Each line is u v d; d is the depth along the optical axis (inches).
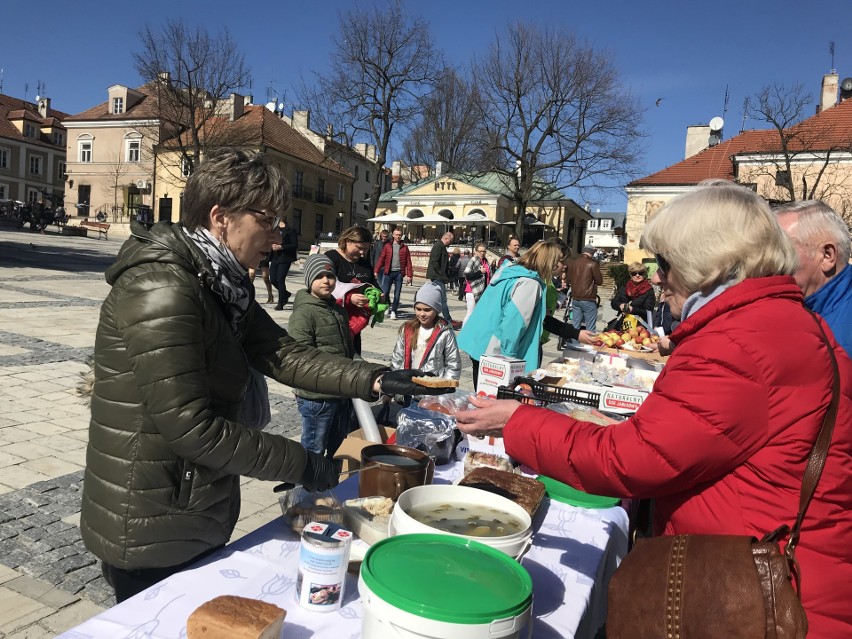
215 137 1422.2
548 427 49.1
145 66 1224.8
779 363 43.3
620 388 98.1
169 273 52.5
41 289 457.4
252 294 63.4
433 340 154.2
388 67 1186.0
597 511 73.7
